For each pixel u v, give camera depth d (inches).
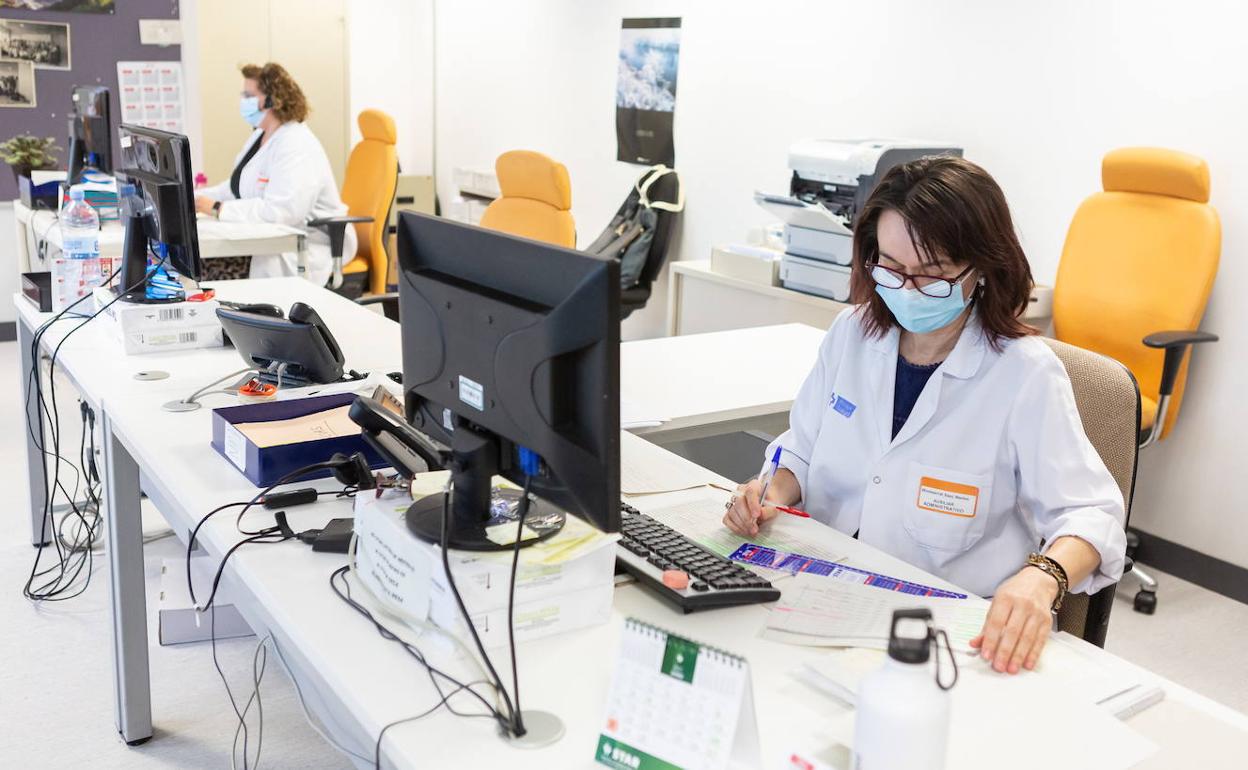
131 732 86.2
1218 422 121.6
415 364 53.0
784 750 40.1
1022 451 60.7
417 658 45.7
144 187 95.0
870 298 64.3
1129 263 119.6
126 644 84.3
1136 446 66.5
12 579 113.0
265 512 60.3
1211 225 113.0
